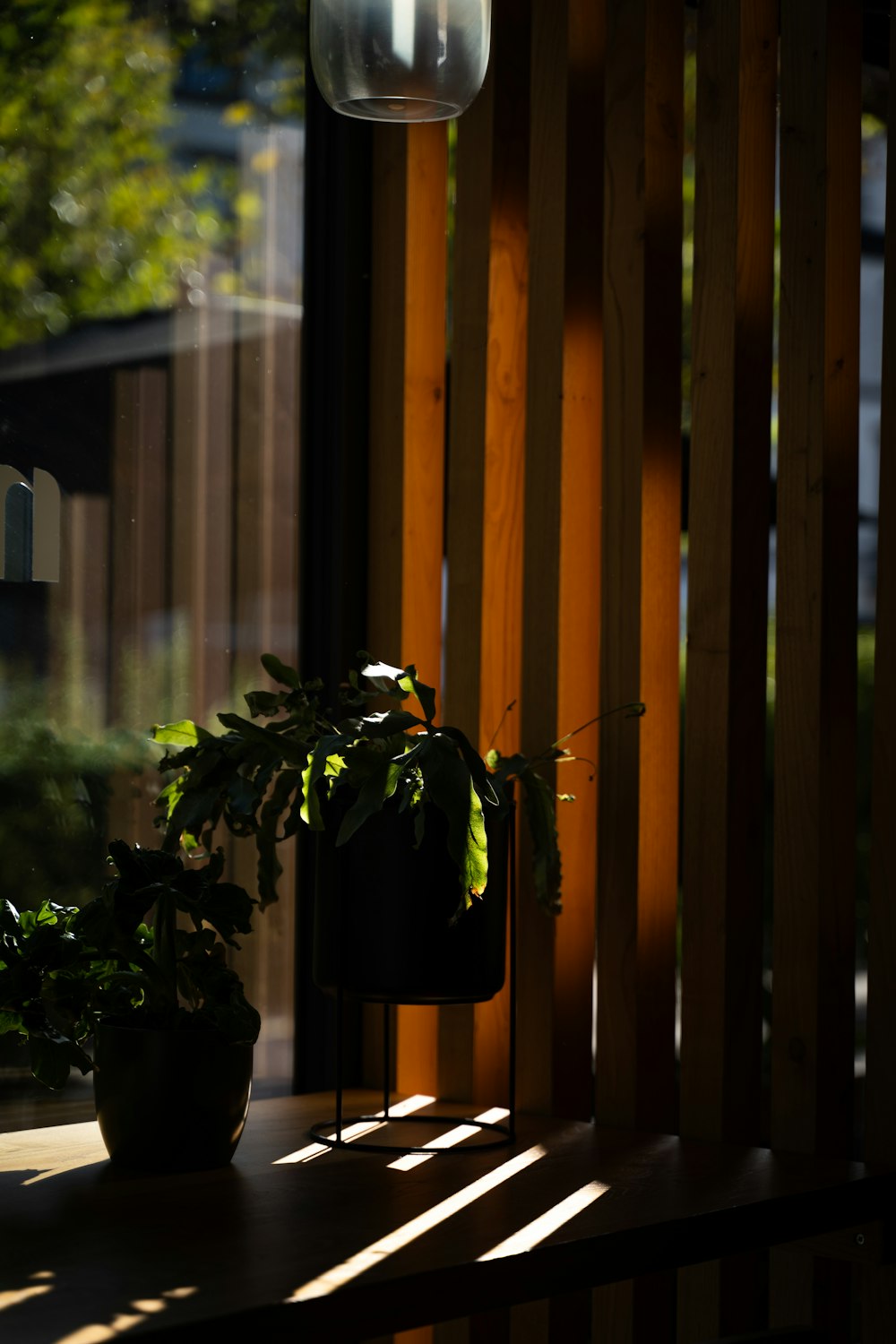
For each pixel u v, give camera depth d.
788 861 2.19
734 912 2.21
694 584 2.25
